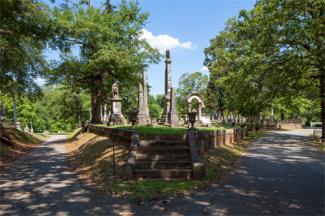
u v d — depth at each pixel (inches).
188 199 322.7
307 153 724.7
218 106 2564.0
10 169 554.9
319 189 362.0
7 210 299.6
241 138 1124.5
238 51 1366.9
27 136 1359.5
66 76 1254.9
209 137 631.8
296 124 2608.3
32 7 628.1
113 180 403.9
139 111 1200.8
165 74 1300.4
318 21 940.6
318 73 1116.5
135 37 1284.4
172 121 1103.0
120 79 1282.0
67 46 1130.7
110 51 1114.1
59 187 394.3
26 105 2706.7
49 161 669.9
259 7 1112.8
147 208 296.0
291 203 306.3
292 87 1170.0
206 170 450.6
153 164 431.5
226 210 286.4
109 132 762.2
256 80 1171.3
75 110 2534.5
